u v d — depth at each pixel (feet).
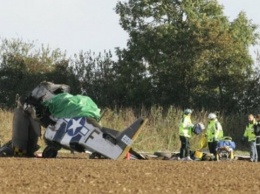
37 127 421.59
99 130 402.31
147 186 239.30
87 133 401.90
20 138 423.23
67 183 242.99
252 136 471.21
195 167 323.37
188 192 225.97
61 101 411.13
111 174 278.46
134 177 269.03
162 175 279.49
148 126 609.42
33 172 280.51
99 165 323.57
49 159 371.76
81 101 409.69
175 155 456.04
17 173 275.18
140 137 597.11
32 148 427.33
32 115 416.46
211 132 449.06
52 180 251.39
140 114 633.61
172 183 250.37
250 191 232.32
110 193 219.41
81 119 404.77
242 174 294.05
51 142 414.62
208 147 464.24
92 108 409.28
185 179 265.75
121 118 613.11
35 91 419.74
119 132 401.49
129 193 220.23
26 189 225.35
